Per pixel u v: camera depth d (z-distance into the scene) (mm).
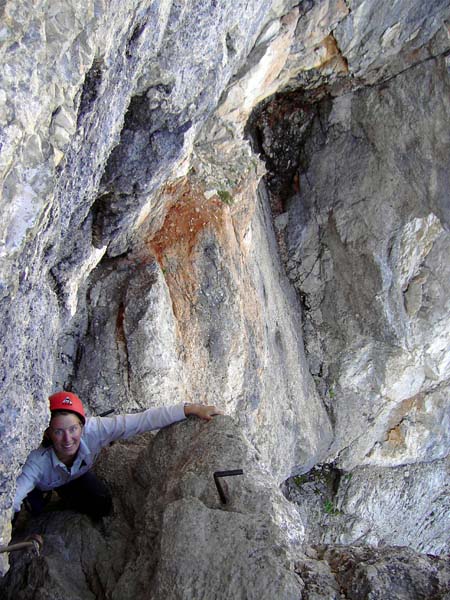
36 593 3773
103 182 4656
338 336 10250
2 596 3896
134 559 3787
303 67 8500
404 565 3545
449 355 10242
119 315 6211
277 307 9188
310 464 10039
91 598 3824
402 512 10898
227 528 3543
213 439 4125
